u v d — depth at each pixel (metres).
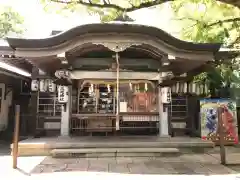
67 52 9.14
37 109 12.45
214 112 11.30
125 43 8.92
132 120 11.38
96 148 9.02
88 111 11.94
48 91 12.14
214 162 8.02
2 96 14.55
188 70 11.55
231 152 9.71
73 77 10.52
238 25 7.55
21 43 8.66
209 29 7.46
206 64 11.55
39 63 9.96
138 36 8.96
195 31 7.51
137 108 11.87
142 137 10.84
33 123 12.62
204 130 11.21
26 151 8.95
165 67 10.41
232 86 13.54
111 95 12.03
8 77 14.97
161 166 7.48
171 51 9.23
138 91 11.93
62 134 10.76
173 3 6.62
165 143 9.34
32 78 12.22
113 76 10.66
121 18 11.08
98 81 11.38
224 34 7.98
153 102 11.89
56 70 10.89
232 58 10.96
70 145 9.04
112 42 8.91
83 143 9.14
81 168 7.22
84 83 11.46
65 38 8.72
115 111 11.88
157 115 11.41
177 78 11.10
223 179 6.20
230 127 11.28
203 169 7.16
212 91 13.39
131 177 6.34
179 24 7.55
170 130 11.88
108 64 10.92
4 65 13.62
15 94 15.51
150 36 9.02
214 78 13.03
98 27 8.54
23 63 12.09
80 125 11.67
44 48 8.85
